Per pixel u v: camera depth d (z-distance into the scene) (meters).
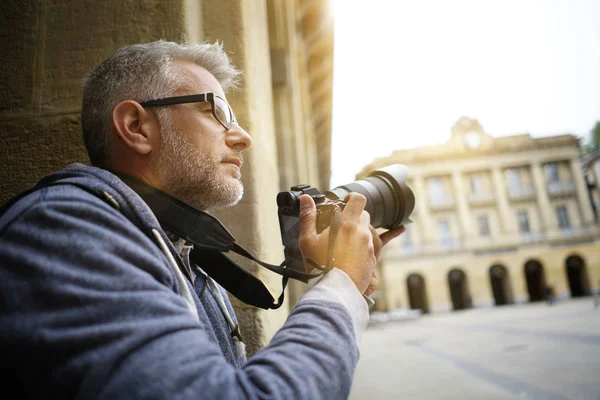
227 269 0.95
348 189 0.96
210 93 0.81
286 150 5.03
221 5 1.55
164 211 0.74
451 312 31.62
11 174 1.30
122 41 1.36
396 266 32.84
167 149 0.78
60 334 0.45
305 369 0.50
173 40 1.34
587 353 7.39
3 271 0.50
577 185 34.41
